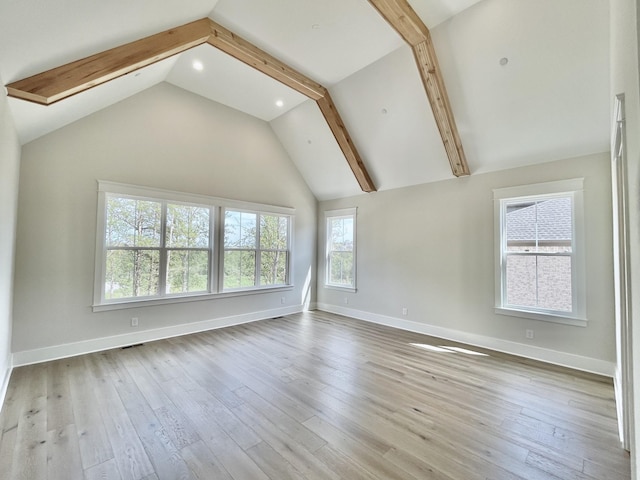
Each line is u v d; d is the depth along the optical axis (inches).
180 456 73.4
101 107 148.1
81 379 115.5
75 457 72.6
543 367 132.5
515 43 116.8
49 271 135.4
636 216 40.5
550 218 144.3
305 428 85.4
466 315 169.5
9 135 97.4
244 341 166.7
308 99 192.7
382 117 172.9
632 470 51.3
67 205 140.3
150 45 108.9
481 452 75.7
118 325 155.1
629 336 66.9
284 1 114.5
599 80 113.0
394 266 206.2
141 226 165.0
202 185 188.2
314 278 259.8
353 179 223.0
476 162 163.3
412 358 142.4
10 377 116.2
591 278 130.3
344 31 130.4
